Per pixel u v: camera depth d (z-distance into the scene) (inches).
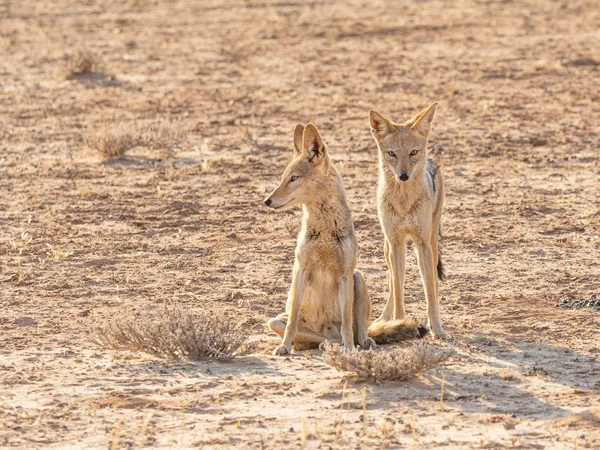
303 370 412.2
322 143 439.8
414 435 326.3
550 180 814.5
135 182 826.2
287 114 1116.5
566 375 396.2
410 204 462.3
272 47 1600.6
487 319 483.2
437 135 997.8
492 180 818.2
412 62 1444.4
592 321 471.5
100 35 1766.7
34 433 335.9
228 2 2215.8
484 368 407.2
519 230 663.8
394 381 389.4
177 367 415.8
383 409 357.4
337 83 1296.8
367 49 1565.0
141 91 1270.9
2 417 351.6
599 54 1457.9
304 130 439.5
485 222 685.9
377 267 585.9
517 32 1692.9
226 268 584.4
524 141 963.3
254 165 883.4
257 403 366.9
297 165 440.1
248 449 319.0
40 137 1009.5
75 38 1734.7
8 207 742.5
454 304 512.1
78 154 936.9
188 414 355.6
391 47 1579.7
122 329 441.4
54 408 362.6
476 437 327.9
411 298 527.8
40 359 426.0
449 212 715.4
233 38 1704.0
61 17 2031.3
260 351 446.0
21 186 812.0
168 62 1486.2
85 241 647.8
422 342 422.9
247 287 547.2
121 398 371.2
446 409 356.8
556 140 962.7
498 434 330.0
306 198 439.8
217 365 420.8
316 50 1565.0
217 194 783.1
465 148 938.7
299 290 446.0
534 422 342.3
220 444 323.9
